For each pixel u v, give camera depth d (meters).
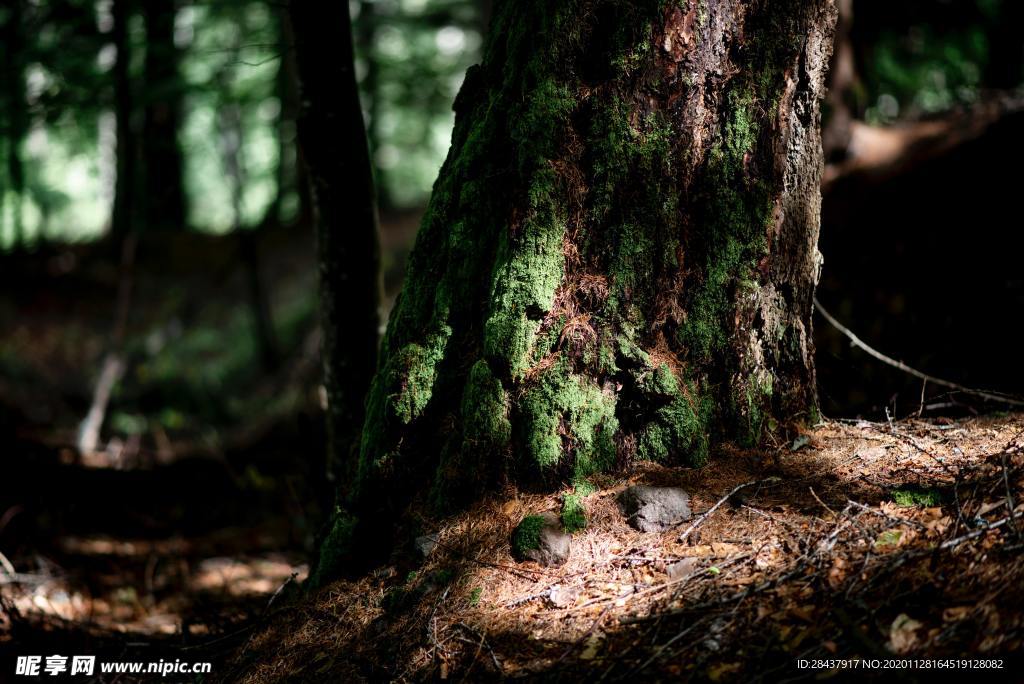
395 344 3.29
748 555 2.62
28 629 3.96
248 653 3.03
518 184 2.98
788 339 3.08
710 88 2.90
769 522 2.72
